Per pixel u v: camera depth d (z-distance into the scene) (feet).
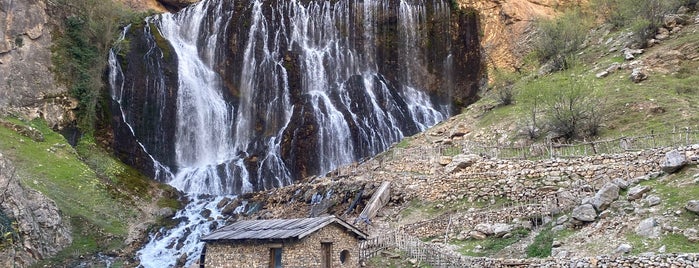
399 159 114.32
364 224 94.84
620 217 70.49
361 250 83.92
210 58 160.66
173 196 124.98
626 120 103.71
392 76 165.37
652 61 120.16
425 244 80.07
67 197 107.96
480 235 82.43
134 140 139.95
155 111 146.41
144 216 114.01
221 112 155.02
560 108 107.04
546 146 99.81
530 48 157.69
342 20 168.76
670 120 98.73
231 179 135.23
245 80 158.30
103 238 103.45
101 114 138.41
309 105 151.53
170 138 146.20
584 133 104.32
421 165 107.55
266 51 160.97
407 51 167.02
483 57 164.35
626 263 60.95
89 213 107.45
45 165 114.11
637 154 85.20
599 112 106.01
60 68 139.03
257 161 139.44
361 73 165.37
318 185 113.91
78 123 135.23
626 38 135.54
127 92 144.66
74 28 144.66
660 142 90.17
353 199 105.09
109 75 144.05
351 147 146.10
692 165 75.25
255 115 154.71
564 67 136.26
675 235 63.41
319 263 73.05
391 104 158.40
